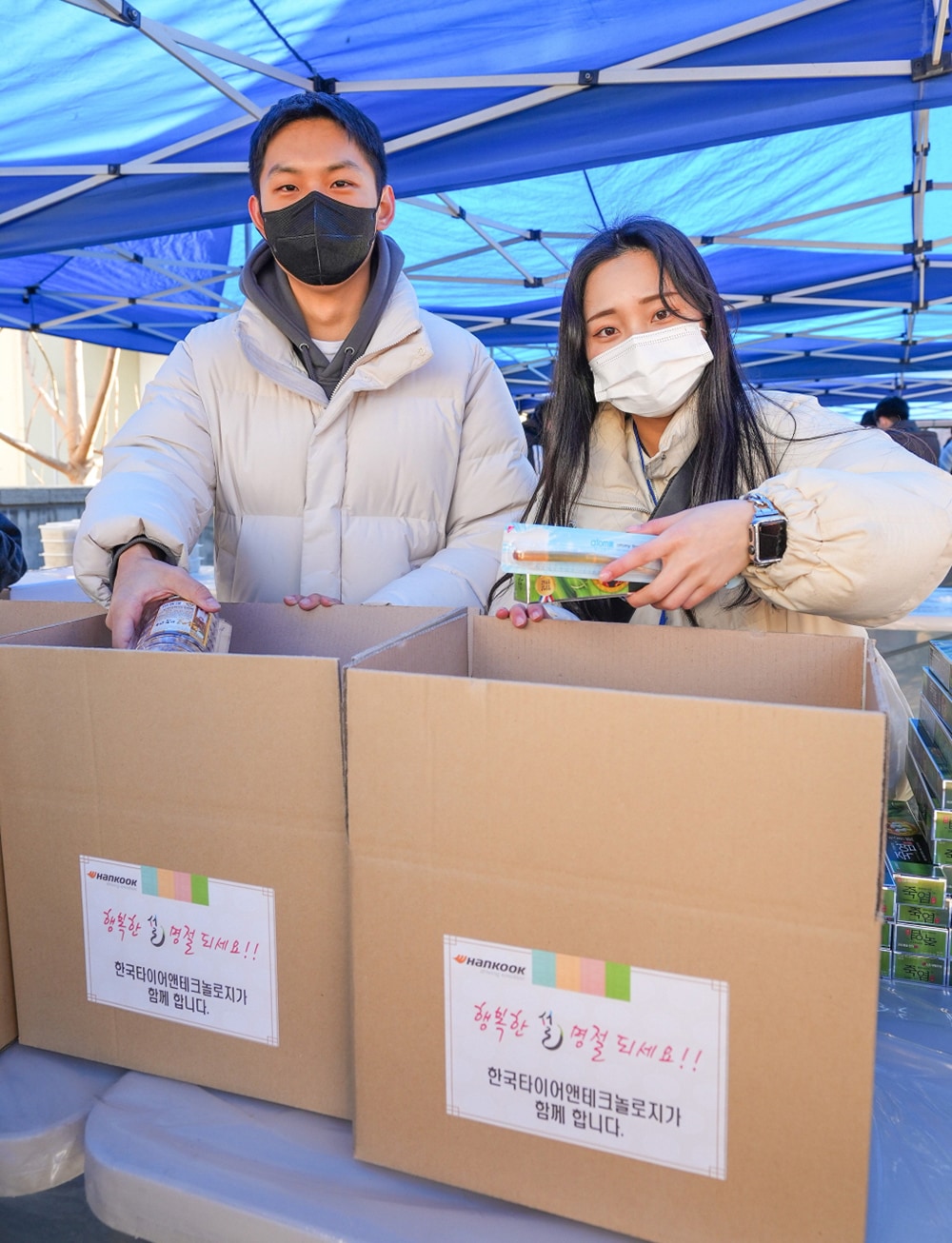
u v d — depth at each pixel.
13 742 0.72
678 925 0.52
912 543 0.75
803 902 0.49
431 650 0.78
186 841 0.67
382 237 1.39
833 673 0.77
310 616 1.00
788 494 0.77
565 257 4.92
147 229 3.08
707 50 2.29
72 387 9.83
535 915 0.55
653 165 3.62
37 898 0.74
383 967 0.60
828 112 2.29
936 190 3.78
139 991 0.71
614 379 1.07
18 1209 0.65
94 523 0.99
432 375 1.40
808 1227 0.52
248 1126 0.66
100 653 0.67
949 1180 0.60
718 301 1.05
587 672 0.85
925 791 1.06
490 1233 0.57
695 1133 0.53
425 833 0.58
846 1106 0.50
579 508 1.19
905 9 2.05
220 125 2.76
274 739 0.63
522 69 2.49
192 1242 0.59
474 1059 0.58
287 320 1.31
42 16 2.23
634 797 0.52
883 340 6.85
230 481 1.37
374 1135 0.61
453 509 1.51
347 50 2.46
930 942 0.93
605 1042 0.55
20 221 3.12
